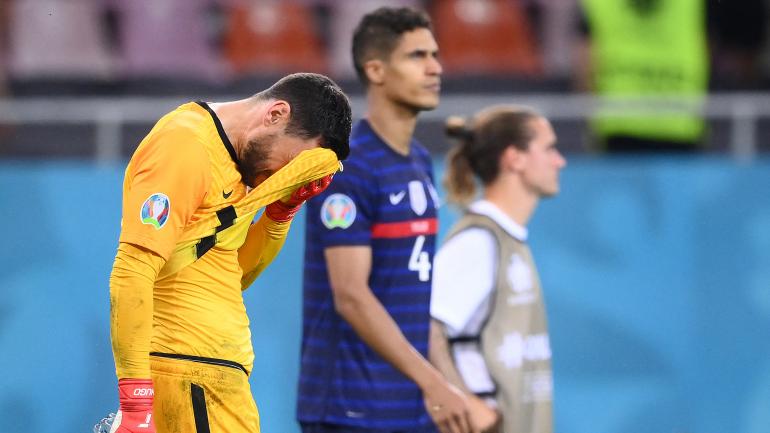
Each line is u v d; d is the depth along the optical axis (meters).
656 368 22.12
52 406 21.55
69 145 25.84
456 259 16.47
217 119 11.22
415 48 14.88
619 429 21.98
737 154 24.00
